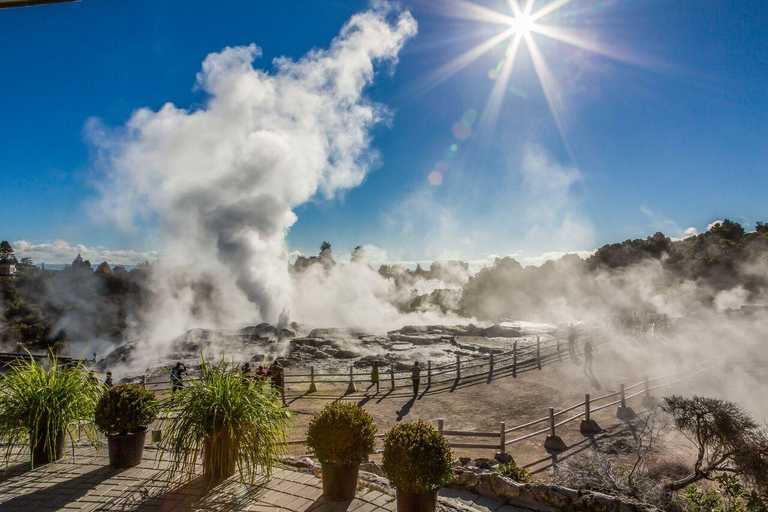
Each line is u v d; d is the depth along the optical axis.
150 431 8.95
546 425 12.55
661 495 6.64
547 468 9.45
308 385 19.19
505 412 14.17
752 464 6.38
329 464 5.81
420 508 5.30
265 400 6.48
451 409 14.73
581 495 5.85
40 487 6.24
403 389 18.06
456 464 8.84
